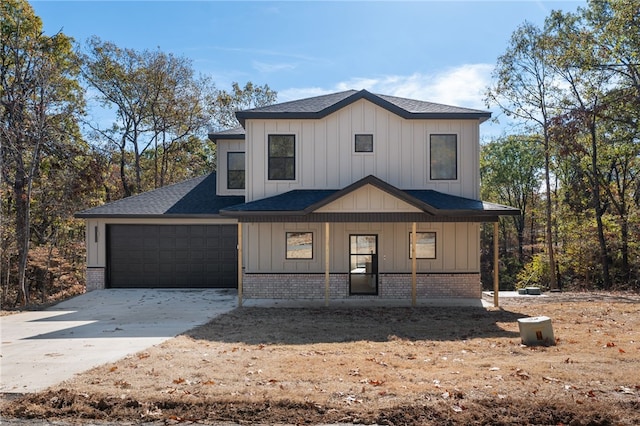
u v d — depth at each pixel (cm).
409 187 1672
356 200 1449
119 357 830
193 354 844
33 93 2075
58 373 725
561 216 2984
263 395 602
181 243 1864
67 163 2597
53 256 2717
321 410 561
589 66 2245
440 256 1628
